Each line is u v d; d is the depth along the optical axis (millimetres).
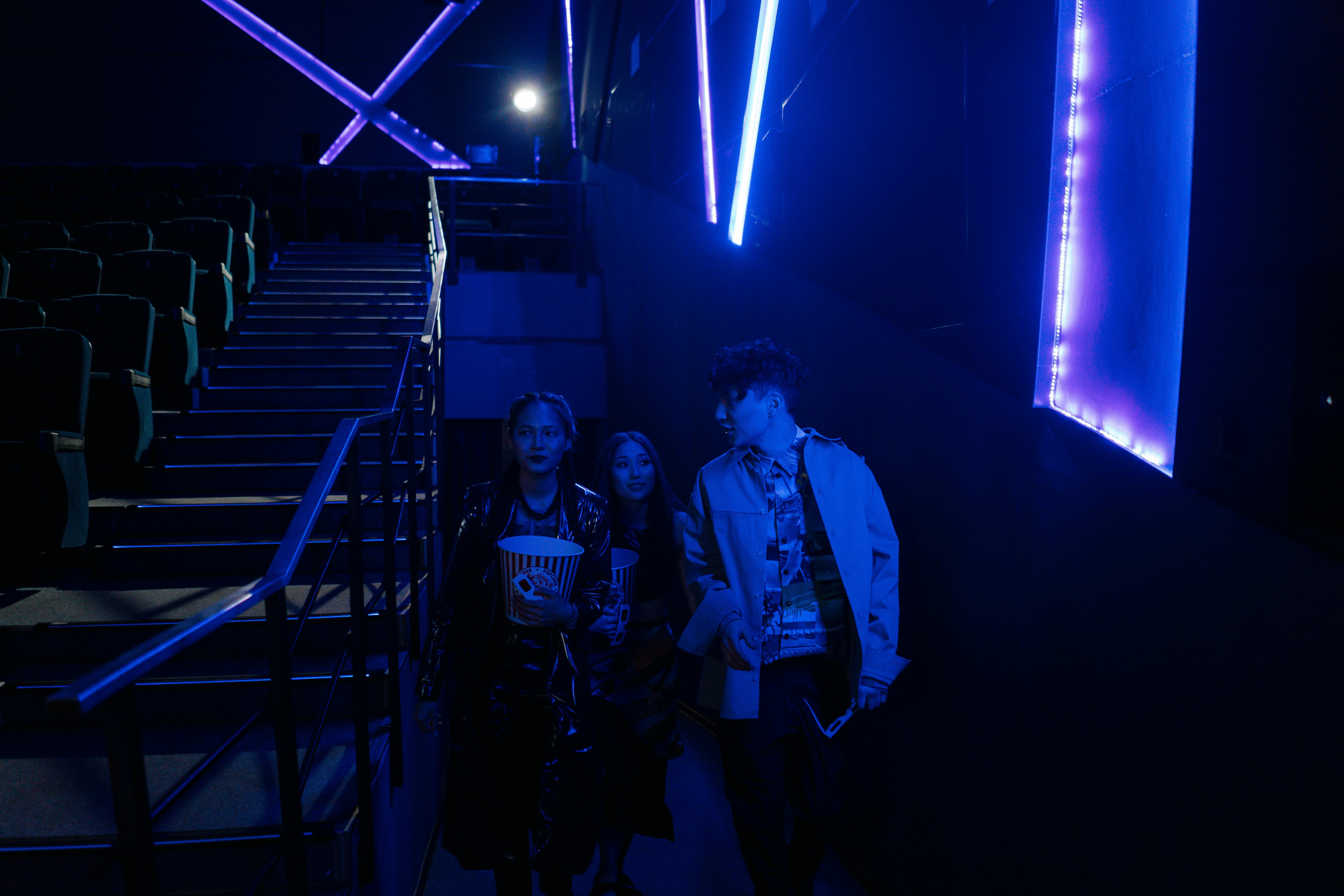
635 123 5309
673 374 4332
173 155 9297
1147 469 1300
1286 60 1026
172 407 4332
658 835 2301
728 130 3535
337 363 4652
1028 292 1624
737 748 1903
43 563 3094
